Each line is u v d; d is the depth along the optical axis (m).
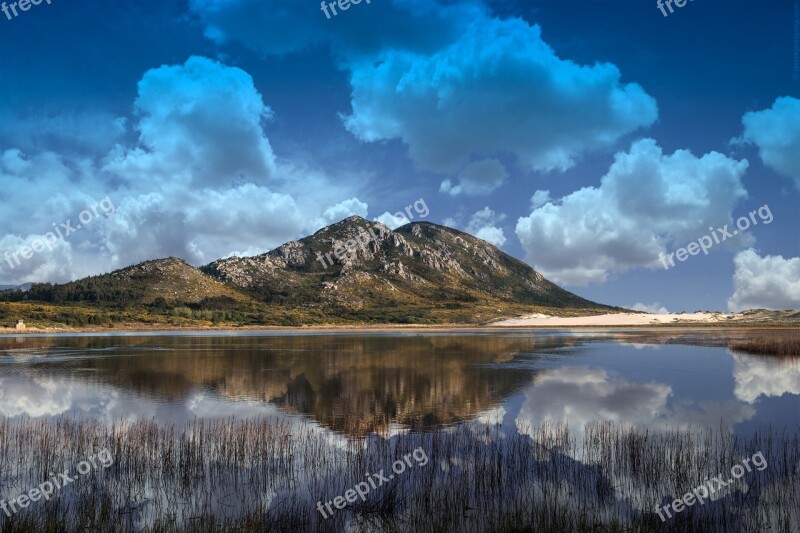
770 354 65.25
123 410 34.34
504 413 32.97
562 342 96.75
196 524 16.42
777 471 20.55
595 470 20.86
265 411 33.88
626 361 61.69
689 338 102.81
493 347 85.12
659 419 31.08
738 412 32.88
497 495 18.50
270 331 157.50
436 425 29.70
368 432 28.00
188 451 22.56
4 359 65.50
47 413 33.44
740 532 15.73
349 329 177.38
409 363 60.88
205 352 75.56
